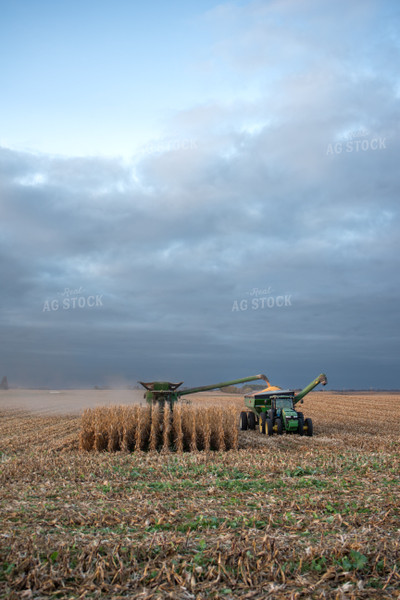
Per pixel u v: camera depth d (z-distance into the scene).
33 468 14.33
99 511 9.13
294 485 11.85
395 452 18.44
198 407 20.69
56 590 5.73
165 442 19.38
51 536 7.46
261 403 28.28
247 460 16.14
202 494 10.89
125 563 6.39
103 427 19.19
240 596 5.60
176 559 6.50
